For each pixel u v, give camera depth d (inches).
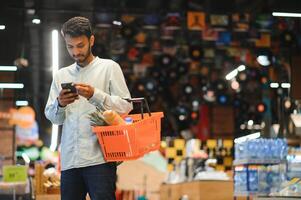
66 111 211.9
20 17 554.9
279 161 382.6
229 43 693.9
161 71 855.1
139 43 722.8
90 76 213.5
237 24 592.1
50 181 373.4
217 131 909.2
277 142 389.4
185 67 861.8
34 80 984.3
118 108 203.8
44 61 879.1
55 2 547.2
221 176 437.1
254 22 604.7
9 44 555.8
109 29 634.8
